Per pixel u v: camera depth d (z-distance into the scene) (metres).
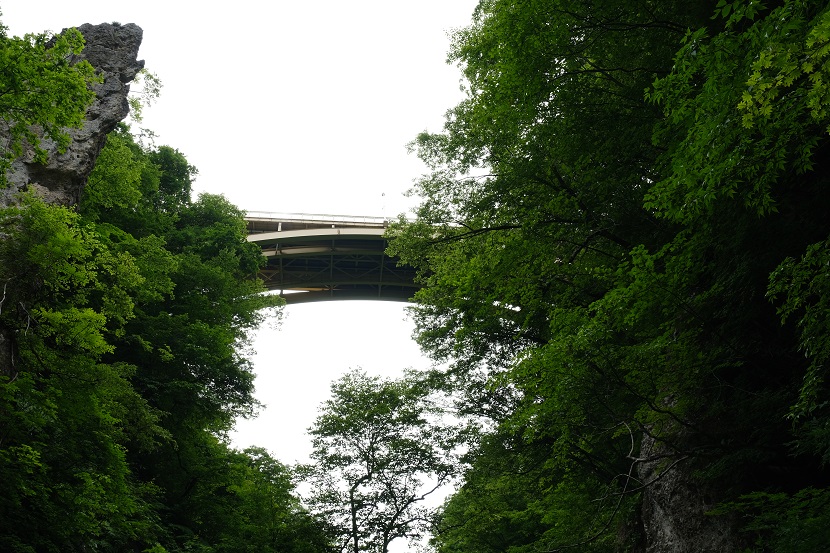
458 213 22.11
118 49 30.47
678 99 10.24
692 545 14.05
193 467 32.47
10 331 18.70
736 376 14.42
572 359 13.27
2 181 16.81
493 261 19.22
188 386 31.06
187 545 28.58
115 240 31.50
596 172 17.64
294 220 67.56
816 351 9.72
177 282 36.66
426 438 33.22
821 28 7.02
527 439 15.21
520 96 16.89
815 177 12.73
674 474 14.87
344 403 34.38
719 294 13.26
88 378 18.72
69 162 25.89
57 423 19.11
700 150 9.79
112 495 20.77
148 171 38.91
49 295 19.94
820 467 12.90
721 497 13.85
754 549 12.38
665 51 15.98
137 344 31.64
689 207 10.73
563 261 18.95
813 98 7.67
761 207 10.06
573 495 20.28
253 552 30.38
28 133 16.58
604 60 17.06
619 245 18.88
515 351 25.86
